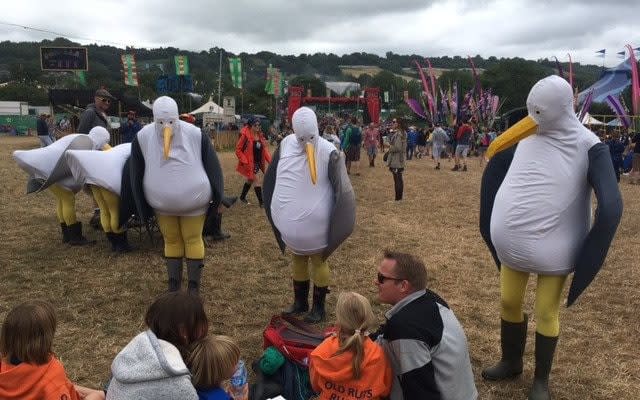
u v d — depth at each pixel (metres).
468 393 2.83
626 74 31.23
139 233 7.38
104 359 4.07
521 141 3.42
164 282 5.75
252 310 5.05
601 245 3.14
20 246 6.97
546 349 3.50
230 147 27.03
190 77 36.47
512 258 3.43
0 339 2.47
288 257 6.75
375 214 9.64
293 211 4.44
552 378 3.94
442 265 6.56
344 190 4.39
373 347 2.71
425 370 2.65
